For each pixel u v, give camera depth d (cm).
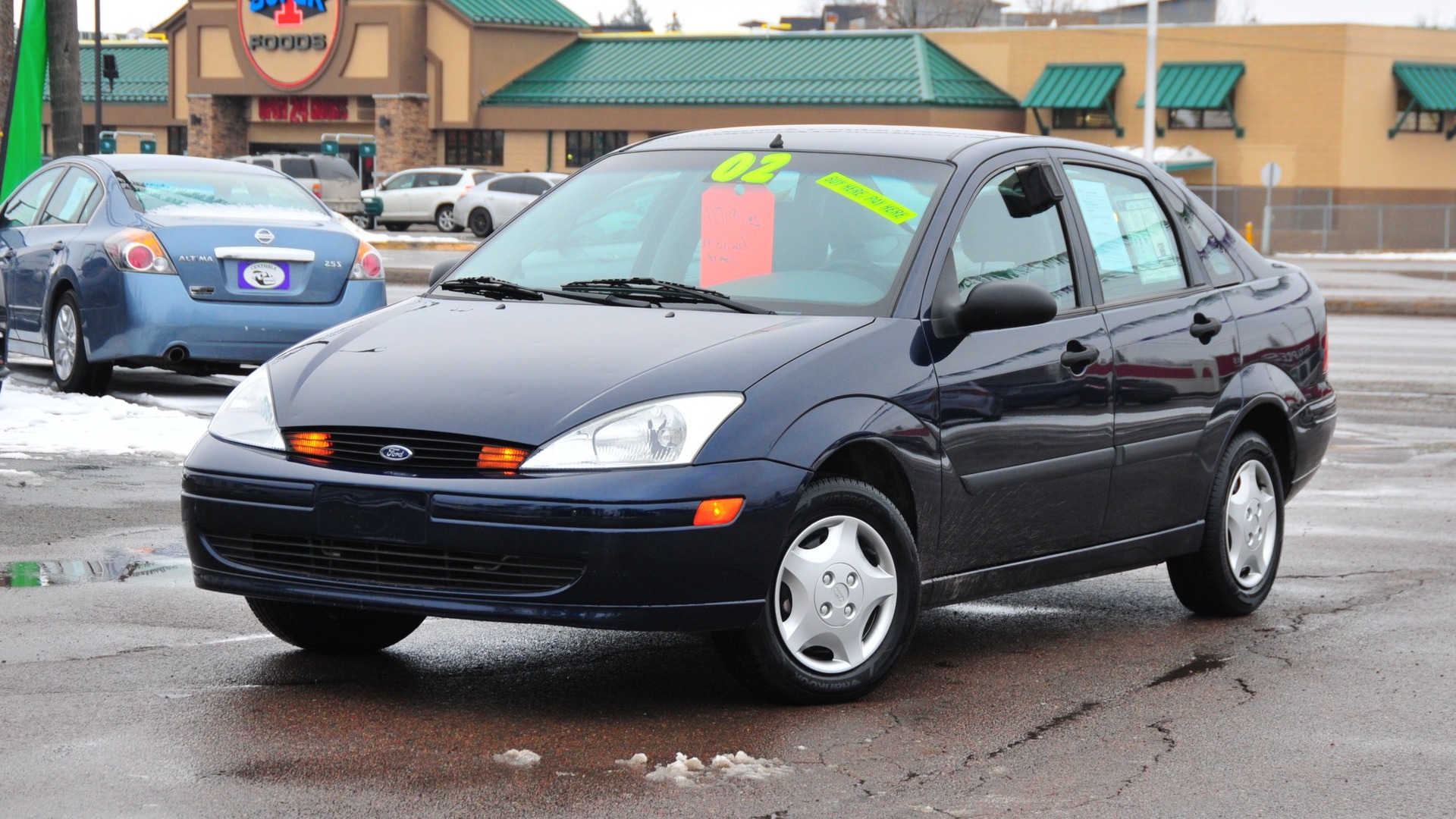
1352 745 462
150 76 5834
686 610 445
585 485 438
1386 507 883
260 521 465
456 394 463
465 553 447
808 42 5025
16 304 1188
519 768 420
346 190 4069
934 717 480
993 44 4934
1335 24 4638
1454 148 4809
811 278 524
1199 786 424
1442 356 1747
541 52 5250
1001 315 505
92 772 407
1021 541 539
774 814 392
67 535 702
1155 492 590
